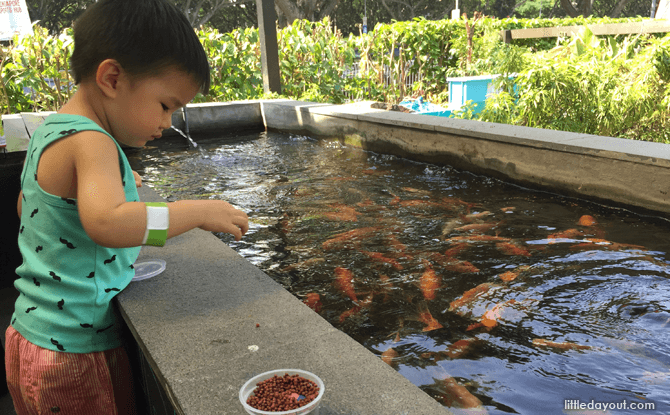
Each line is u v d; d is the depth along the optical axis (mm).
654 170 3502
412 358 2078
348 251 3217
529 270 2848
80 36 1214
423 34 10945
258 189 4707
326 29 10891
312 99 9805
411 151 5617
